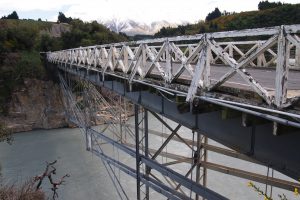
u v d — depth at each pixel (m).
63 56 29.08
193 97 5.73
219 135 6.24
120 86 11.98
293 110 3.96
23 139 32.59
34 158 25.94
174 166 21.95
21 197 10.49
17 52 46.22
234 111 5.52
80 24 59.28
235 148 5.82
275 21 47.75
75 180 21.28
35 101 39.47
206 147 11.44
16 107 38.94
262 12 50.91
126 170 13.47
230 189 19.09
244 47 18.17
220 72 9.38
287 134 4.70
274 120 4.11
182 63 6.20
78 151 27.27
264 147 5.14
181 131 30.75
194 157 11.21
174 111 7.91
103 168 23.09
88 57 16.27
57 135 33.91
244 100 4.77
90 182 21.00
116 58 11.27
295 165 4.61
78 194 19.45
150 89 8.63
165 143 10.63
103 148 26.41
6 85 39.47
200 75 5.54
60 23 73.00
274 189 18.73
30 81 40.38
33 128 38.56
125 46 9.65
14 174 22.39
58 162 24.67
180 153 24.67
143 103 9.84
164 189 9.75
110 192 19.66
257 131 5.25
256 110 4.58
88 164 23.95
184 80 6.71
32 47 49.75
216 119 6.29
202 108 6.11
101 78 13.82
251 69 10.05
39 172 22.72
